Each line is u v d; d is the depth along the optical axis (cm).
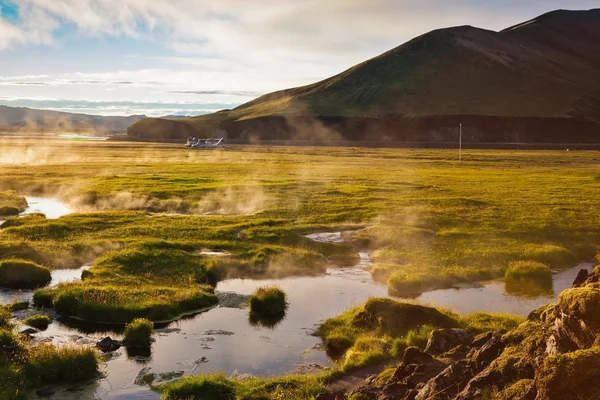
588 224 4628
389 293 2920
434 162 12081
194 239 3941
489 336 1577
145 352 2019
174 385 1648
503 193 6506
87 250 3581
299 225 4603
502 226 4581
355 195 6316
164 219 4738
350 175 8756
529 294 2914
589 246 3959
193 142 19400
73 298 2491
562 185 7338
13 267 2934
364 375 1731
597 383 898
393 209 5316
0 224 4659
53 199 6450
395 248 3872
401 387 1371
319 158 13412
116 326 2308
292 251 3644
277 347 2084
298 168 10144
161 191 6412
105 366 1881
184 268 3194
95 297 2508
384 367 1781
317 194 6378
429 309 2197
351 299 2784
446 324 2127
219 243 3816
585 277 1700
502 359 1168
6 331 1931
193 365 1900
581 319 1029
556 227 4538
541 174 9019
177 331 2259
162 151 16075
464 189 6888
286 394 1554
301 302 2714
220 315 2486
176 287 2819
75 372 1772
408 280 3002
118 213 4984
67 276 3100
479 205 5594
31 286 2875
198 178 7944
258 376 1809
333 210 5319
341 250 3853
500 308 2650
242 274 3238
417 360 1510
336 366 1850
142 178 7906
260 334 2231
